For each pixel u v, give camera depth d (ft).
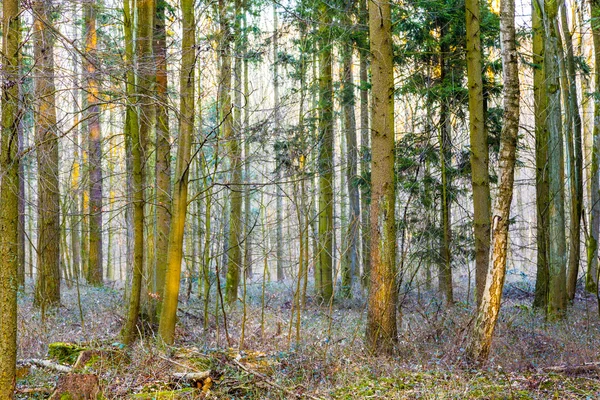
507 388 22.72
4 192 15.48
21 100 16.15
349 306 49.83
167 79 30.48
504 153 25.86
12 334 15.47
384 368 26.11
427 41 45.75
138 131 29.22
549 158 43.34
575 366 25.72
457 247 47.47
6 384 15.34
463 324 32.81
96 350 24.59
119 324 35.68
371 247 30.09
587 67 52.44
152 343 27.78
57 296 42.50
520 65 47.78
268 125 37.45
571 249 52.85
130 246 37.37
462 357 26.96
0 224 15.48
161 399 20.70
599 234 62.13
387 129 29.78
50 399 19.01
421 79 47.98
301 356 26.81
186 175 27.37
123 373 23.49
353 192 61.93
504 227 26.03
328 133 50.39
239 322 39.04
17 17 15.96
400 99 51.65
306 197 44.21
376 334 29.30
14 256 15.56
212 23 35.24
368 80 60.23
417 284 43.62
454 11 44.98
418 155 48.47
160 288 35.04
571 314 43.91
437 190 48.80
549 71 44.06
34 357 26.53
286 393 22.38
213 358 24.98
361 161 54.19
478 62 36.01
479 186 35.63
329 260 51.90
